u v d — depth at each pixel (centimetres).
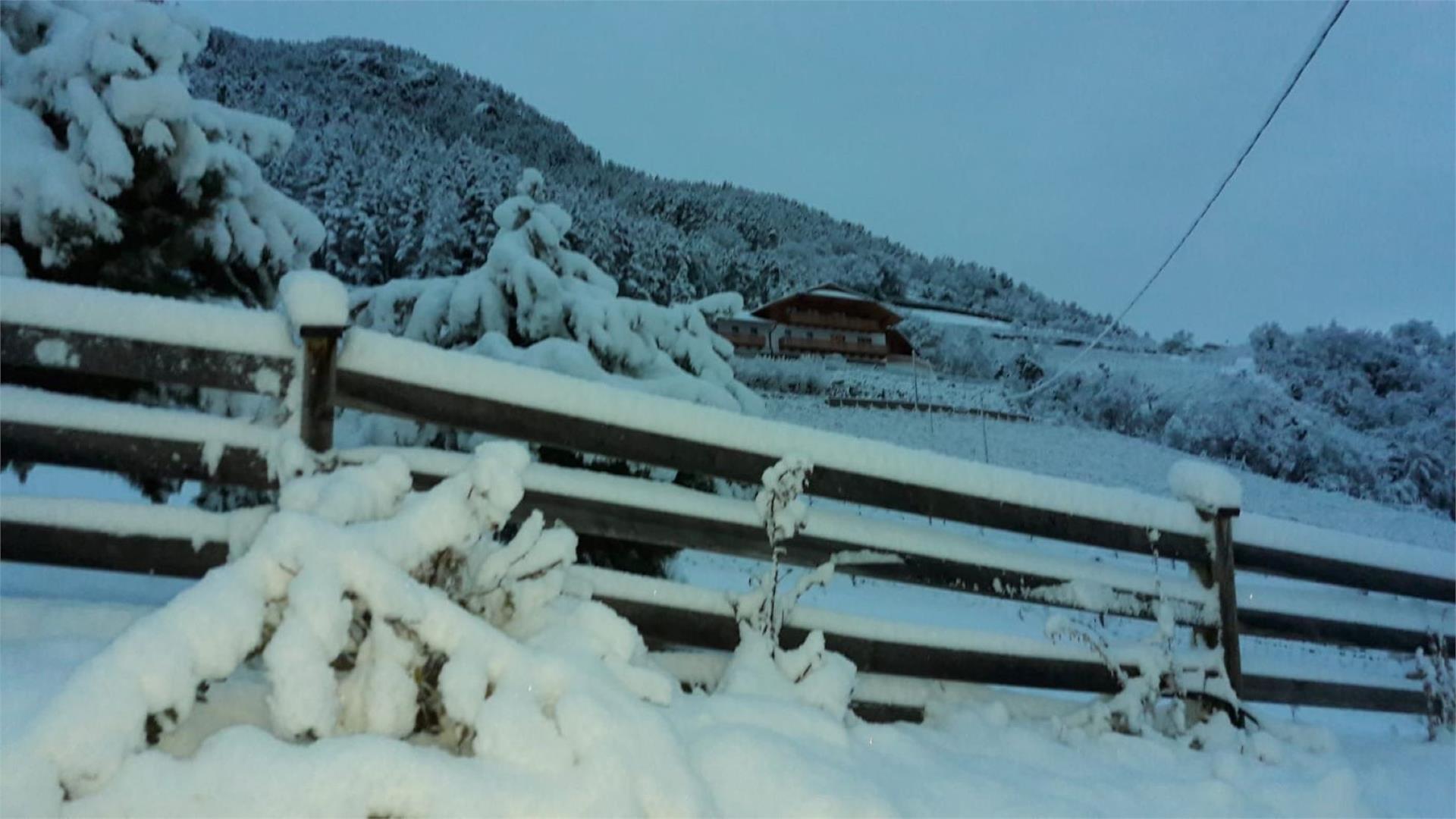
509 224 588
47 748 165
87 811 166
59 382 319
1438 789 414
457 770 188
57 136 450
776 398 3666
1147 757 381
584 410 339
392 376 309
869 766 280
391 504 239
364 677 208
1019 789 298
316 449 288
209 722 202
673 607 348
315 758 180
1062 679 429
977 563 416
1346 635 540
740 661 327
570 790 192
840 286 4991
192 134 462
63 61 443
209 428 286
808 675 322
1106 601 444
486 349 515
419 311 565
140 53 456
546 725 199
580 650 227
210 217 482
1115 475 3016
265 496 448
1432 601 589
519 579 254
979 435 3400
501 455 235
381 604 203
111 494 554
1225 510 475
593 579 339
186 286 486
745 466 367
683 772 208
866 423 3419
